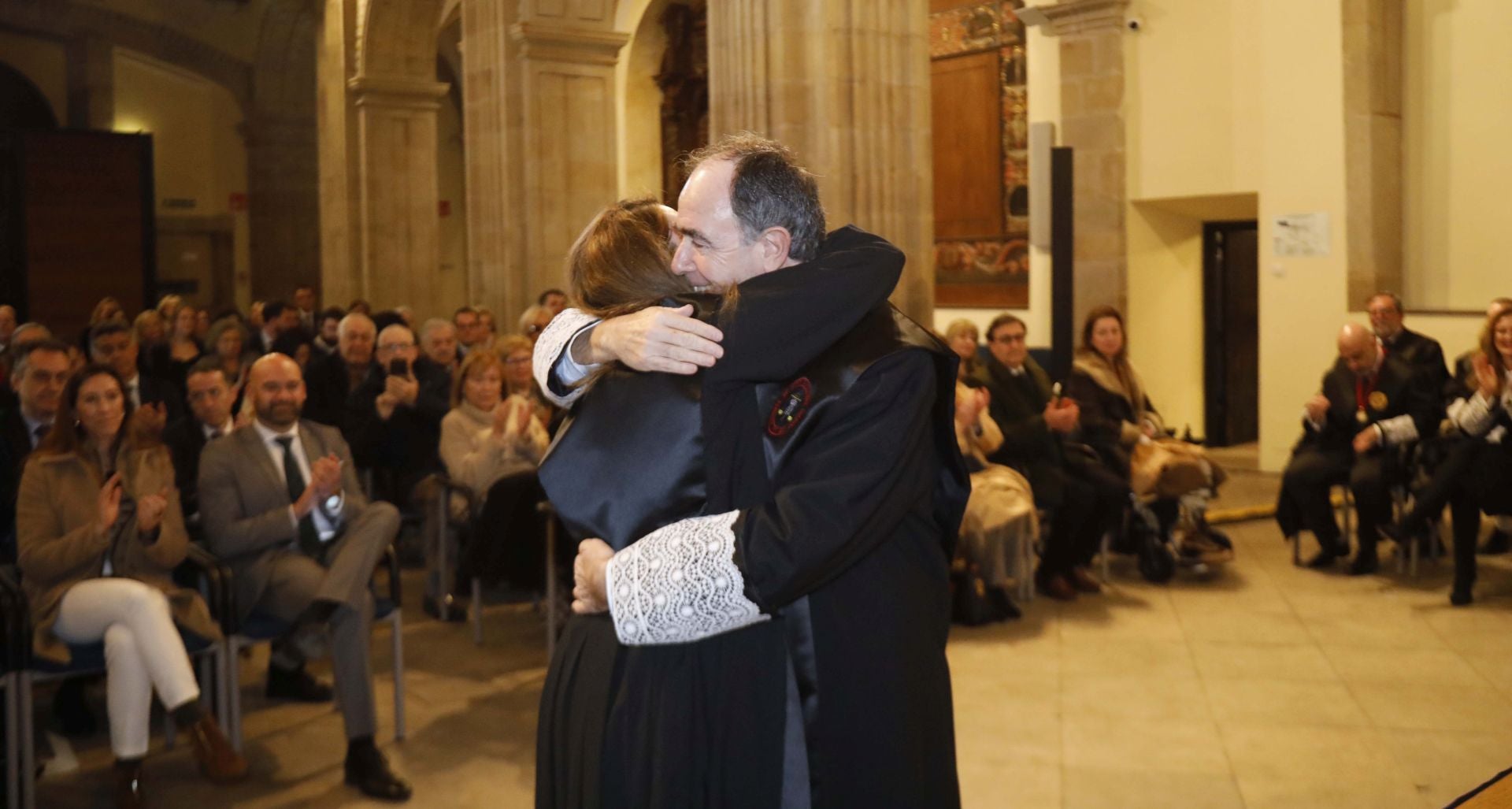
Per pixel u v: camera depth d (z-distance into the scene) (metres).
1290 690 4.89
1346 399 6.70
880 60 6.99
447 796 4.04
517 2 11.27
